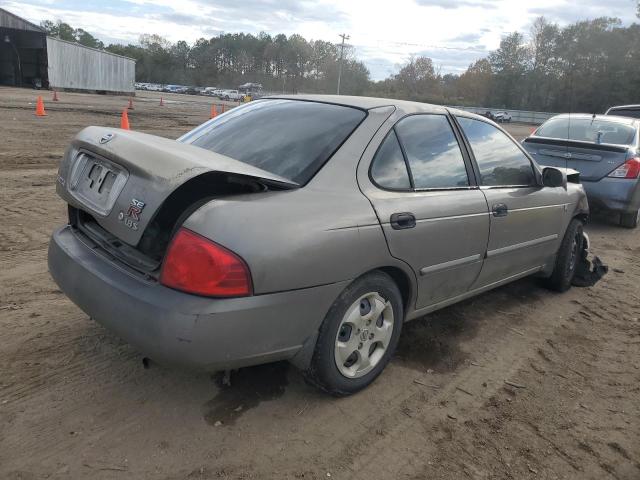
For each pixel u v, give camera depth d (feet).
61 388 9.71
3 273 14.93
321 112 10.79
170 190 7.77
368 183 9.73
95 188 9.25
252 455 8.36
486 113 180.55
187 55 445.78
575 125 27.63
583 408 10.25
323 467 8.23
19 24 141.59
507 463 8.59
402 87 280.72
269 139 10.32
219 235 7.72
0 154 35.09
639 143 26.21
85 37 481.87
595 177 24.76
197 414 9.25
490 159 12.87
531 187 14.07
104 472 7.82
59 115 65.98
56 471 7.78
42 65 146.61
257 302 7.92
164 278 7.93
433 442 8.98
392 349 10.55
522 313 14.66
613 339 13.35
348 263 8.89
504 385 10.91
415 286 10.60
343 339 9.48
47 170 31.04
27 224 19.86
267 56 404.36
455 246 11.19
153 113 84.28
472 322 13.85
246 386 10.14
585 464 8.69
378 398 10.11
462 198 11.39
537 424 9.65
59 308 12.89
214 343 7.76
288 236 8.14
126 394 9.66
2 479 7.55
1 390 9.53
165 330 7.68
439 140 11.59
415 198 10.37
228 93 260.01
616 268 19.48
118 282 8.40
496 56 230.07
